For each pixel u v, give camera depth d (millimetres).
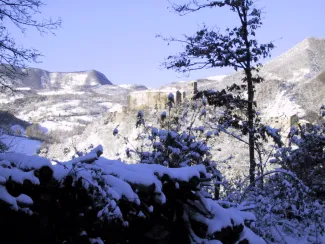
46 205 2760
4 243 2564
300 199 6605
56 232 2793
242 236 4203
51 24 12953
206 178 4090
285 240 5711
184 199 3883
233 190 7320
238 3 12250
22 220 2586
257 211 6023
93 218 2943
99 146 3730
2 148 7680
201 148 6551
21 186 2646
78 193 2904
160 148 6453
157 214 3582
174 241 3744
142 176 3451
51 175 2811
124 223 3131
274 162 9180
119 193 3186
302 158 9148
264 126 9734
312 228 6578
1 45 12250
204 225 3916
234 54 12391
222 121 11516
